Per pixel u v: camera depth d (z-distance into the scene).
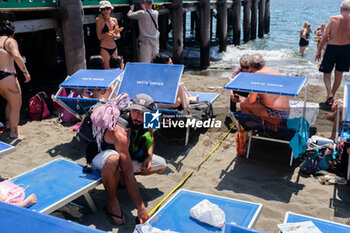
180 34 11.07
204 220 2.51
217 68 11.43
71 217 3.15
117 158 2.96
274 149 4.67
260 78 4.11
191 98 5.34
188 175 3.98
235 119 4.20
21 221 1.73
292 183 3.81
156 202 3.42
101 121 2.98
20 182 3.03
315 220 2.41
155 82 4.50
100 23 7.29
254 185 3.77
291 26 25.80
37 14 6.94
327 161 4.03
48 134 5.13
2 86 4.70
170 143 4.85
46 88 7.69
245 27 17.58
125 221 3.10
